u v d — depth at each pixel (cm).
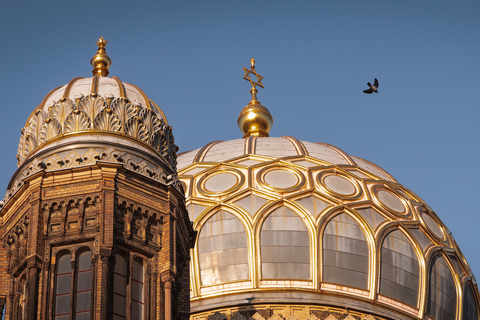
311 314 7769
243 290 7838
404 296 8012
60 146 6400
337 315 7812
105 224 6119
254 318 7562
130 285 6094
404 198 8525
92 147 6381
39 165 6319
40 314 5966
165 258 6234
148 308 6088
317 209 8112
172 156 6700
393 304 7956
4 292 6247
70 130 6462
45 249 6128
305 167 8400
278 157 8494
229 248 7950
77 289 6041
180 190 6525
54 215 6219
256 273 7862
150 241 6262
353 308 7838
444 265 8312
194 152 8769
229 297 7825
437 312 8119
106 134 6450
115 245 6125
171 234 6306
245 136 9819
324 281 7881
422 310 8025
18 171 6475
